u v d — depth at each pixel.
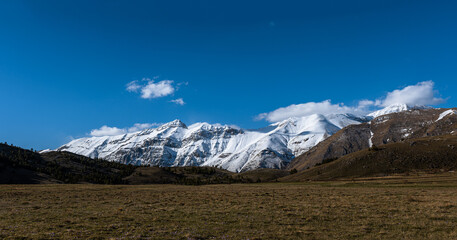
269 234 26.09
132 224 30.41
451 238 24.16
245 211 39.00
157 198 58.56
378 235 25.55
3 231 26.88
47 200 55.06
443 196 53.12
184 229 28.09
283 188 87.50
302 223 30.84
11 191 72.56
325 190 74.62
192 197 59.66
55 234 25.69
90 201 53.44
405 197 52.31
